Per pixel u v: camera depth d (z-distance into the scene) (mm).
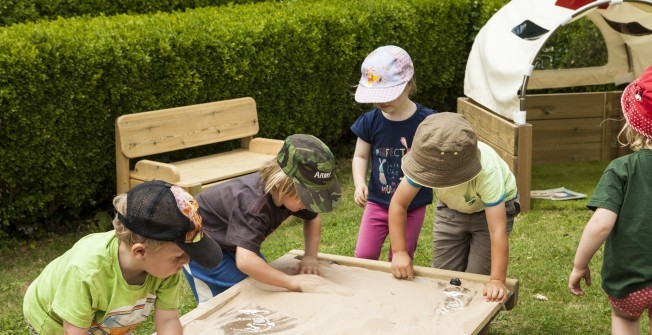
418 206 4262
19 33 5512
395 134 4289
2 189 5617
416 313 3061
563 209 6445
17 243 5770
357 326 2920
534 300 4625
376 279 3455
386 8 7723
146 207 2350
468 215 3939
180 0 7570
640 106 3080
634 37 7641
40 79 5398
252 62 6711
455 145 3203
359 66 7664
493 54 6555
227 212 3467
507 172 3854
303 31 7023
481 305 3156
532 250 5465
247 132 6578
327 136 7750
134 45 5898
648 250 3045
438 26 8258
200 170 6059
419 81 8336
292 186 3229
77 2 6945
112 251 2527
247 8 7340
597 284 4832
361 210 6430
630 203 3066
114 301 2561
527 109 7906
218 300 3182
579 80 8016
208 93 6488
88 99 5730
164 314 2756
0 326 4383
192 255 2406
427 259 5352
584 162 8094
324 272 3547
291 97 7172
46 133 5527
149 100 6082
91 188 5984
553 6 6332
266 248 5586
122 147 5734
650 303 3098
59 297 2514
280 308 3121
